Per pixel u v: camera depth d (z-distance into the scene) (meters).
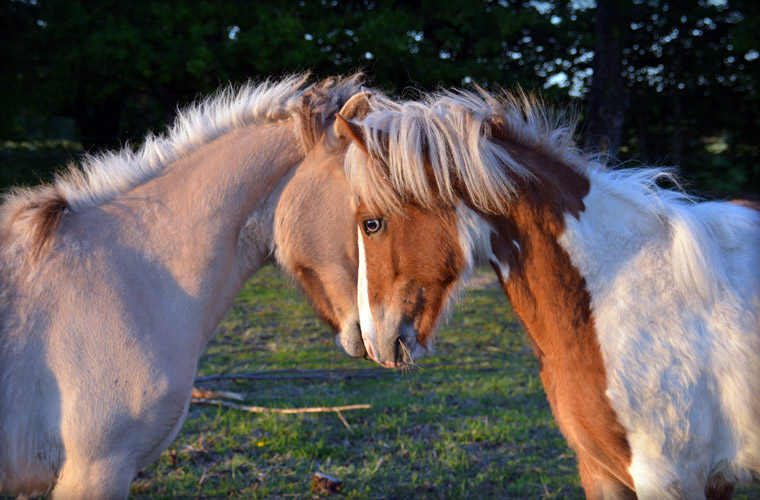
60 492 2.13
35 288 2.15
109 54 9.32
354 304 2.49
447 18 9.91
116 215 2.31
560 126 2.27
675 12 11.30
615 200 2.12
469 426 4.00
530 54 10.78
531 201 2.08
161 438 2.25
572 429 2.12
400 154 2.04
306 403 4.47
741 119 12.90
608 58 10.45
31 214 2.24
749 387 1.93
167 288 2.26
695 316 1.97
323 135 2.46
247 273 2.56
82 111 12.73
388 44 9.25
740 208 2.21
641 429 1.96
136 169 2.40
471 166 2.02
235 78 9.93
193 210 2.35
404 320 2.14
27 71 11.06
